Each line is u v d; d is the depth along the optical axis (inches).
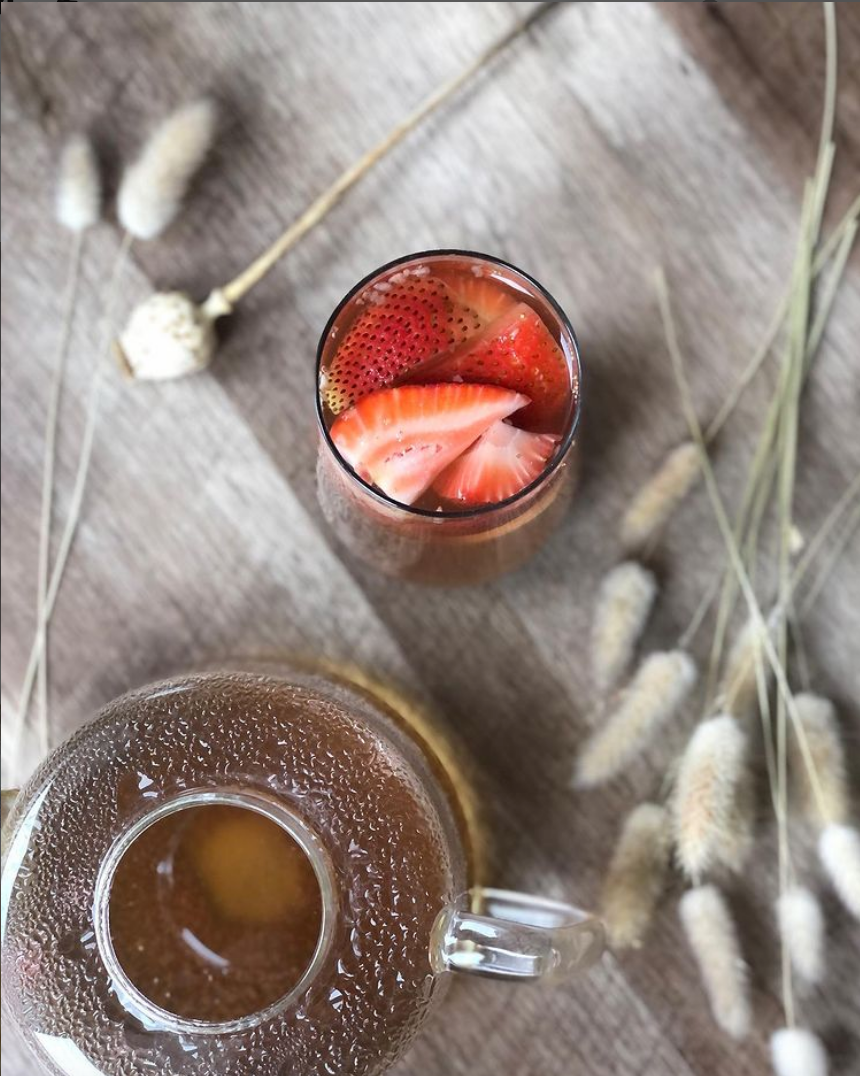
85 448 22.8
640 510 22.5
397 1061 20.2
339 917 18.9
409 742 21.4
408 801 19.8
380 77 22.8
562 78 22.7
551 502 21.0
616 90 22.7
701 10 22.6
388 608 22.9
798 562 22.6
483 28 22.7
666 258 22.7
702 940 21.8
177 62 22.9
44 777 19.8
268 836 20.1
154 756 19.5
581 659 22.8
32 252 22.9
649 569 22.8
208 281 22.9
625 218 22.7
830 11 22.2
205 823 20.1
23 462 23.0
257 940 20.0
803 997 22.3
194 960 20.1
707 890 22.0
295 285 22.9
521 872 22.6
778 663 21.8
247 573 22.9
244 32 22.9
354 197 22.9
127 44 22.9
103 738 19.8
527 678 22.8
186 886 20.2
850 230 22.3
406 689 22.9
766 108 22.6
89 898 19.1
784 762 22.4
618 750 22.1
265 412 22.9
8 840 19.7
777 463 22.6
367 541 21.4
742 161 22.6
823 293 22.6
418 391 19.9
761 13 22.5
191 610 22.9
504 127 22.8
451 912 19.3
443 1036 22.3
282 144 22.9
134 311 22.7
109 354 23.0
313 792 19.3
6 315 22.9
